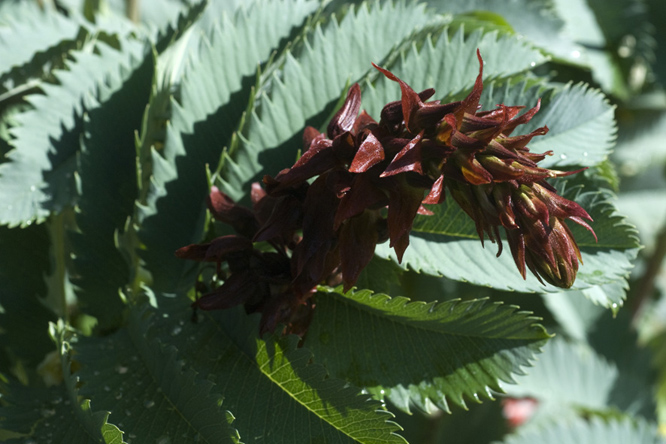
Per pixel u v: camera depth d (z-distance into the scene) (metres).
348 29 1.07
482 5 1.25
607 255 1.01
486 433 1.67
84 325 1.18
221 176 1.04
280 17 1.10
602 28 1.71
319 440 0.96
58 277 1.11
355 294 1.00
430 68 1.06
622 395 1.73
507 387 1.65
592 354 1.73
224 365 0.98
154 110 1.06
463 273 1.01
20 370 1.11
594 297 1.03
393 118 0.94
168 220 1.04
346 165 0.95
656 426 1.64
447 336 1.00
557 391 1.67
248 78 1.08
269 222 0.96
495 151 0.92
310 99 1.05
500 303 0.99
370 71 1.07
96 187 1.06
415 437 1.64
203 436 0.96
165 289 1.04
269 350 0.97
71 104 1.10
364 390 1.01
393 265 1.04
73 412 1.00
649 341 2.18
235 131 1.06
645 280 2.13
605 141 1.07
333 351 1.01
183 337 1.00
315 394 0.96
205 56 1.06
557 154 1.06
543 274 0.93
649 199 2.13
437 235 1.02
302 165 0.94
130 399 0.98
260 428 0.97
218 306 0.97
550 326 1.74
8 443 0.99
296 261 0.96
